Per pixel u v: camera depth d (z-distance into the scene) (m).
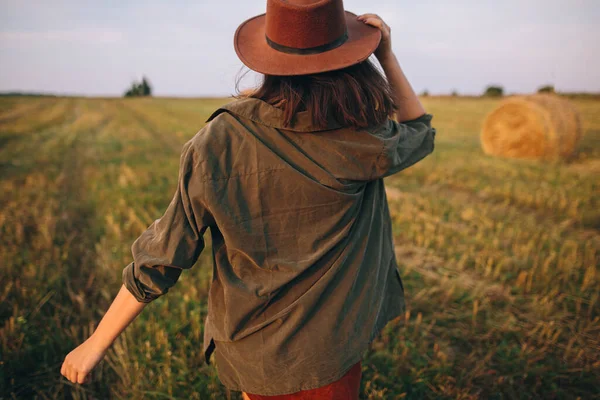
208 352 1.33
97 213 5.40
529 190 6.60
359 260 1.20
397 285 1.47
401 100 1.41
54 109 33.47
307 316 1.13
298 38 1.04
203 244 1.11
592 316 3.11
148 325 2.70
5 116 25.36
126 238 4.46
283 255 1.11
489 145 11.93
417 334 2.83
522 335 2.83
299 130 1.06
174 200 1.05
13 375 2.37
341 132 1.10
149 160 9.91
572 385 2.42
